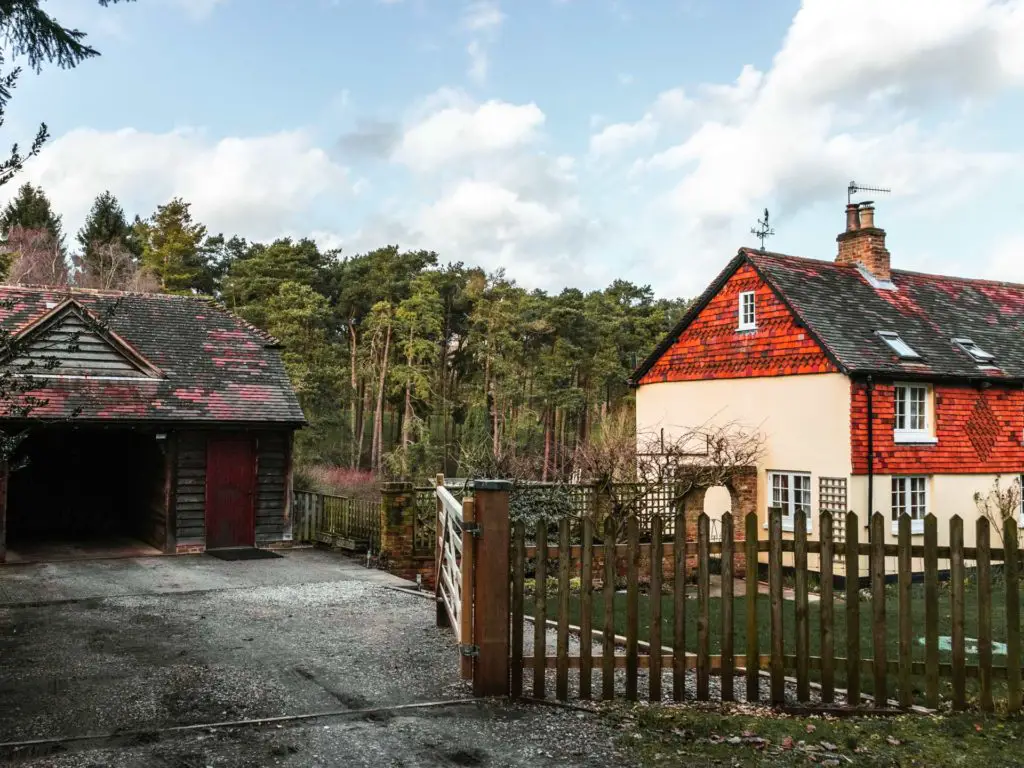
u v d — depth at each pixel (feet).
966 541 64.69
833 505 60.54
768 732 19.29
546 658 21.91
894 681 27.35
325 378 143.43
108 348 57.82
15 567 49.29
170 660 26.45
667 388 76.64
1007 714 21.08
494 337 164.86
